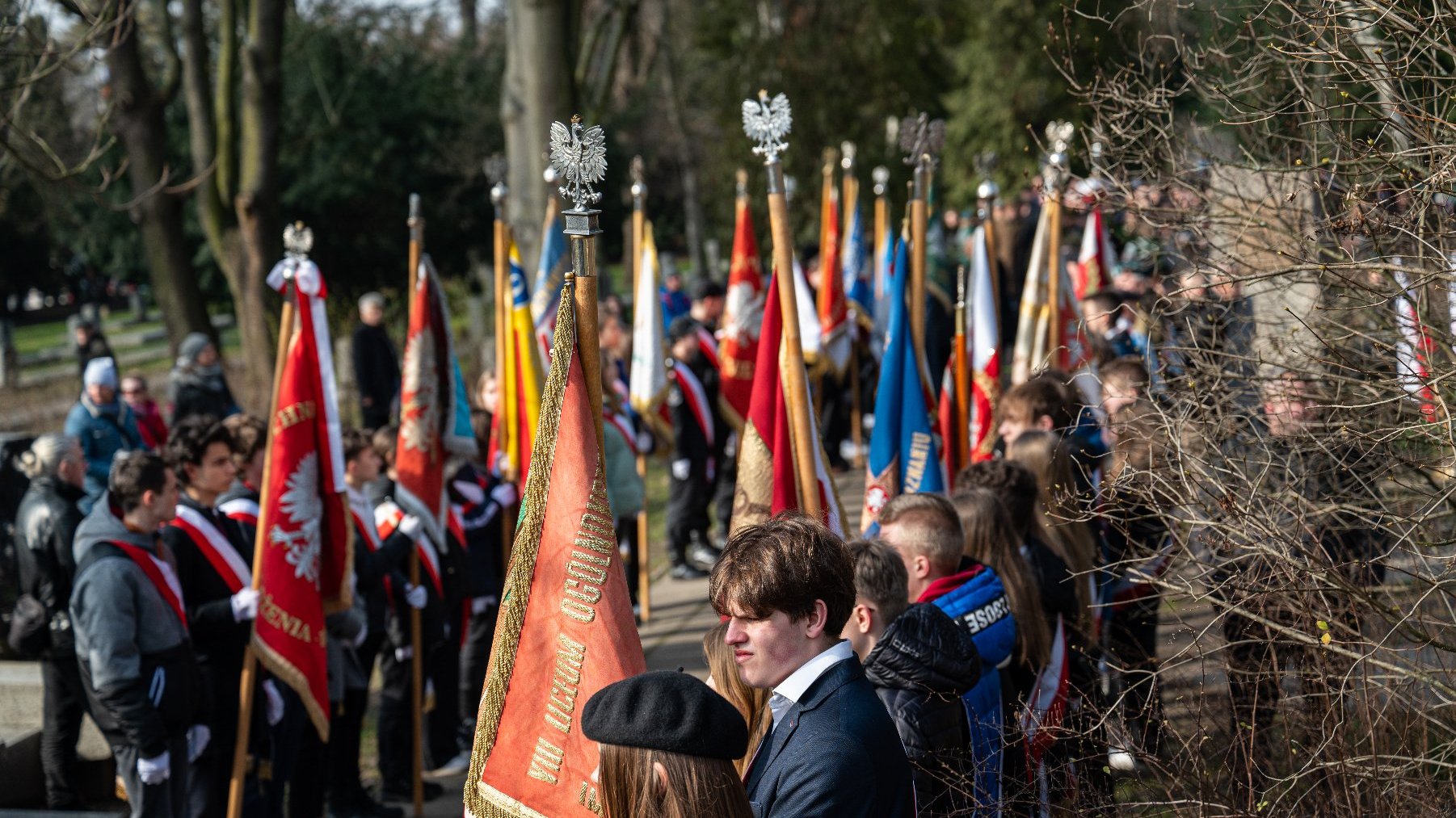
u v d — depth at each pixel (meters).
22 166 6.66
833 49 19.39
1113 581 4.43
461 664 6.61
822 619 2.45
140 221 13.34
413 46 22.44
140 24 12.75
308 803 5.48
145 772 4.55
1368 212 3.10
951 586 3.37
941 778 2.93
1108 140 3.78
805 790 2.29
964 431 5.88
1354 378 3.37
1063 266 7.21
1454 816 3.02
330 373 5.07
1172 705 3.77
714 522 10.74
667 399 8.98
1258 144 3.86
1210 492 3.32
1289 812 3.10
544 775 2.82
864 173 19.22
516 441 6.70
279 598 4.90
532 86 10.61
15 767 5.88
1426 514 3.16
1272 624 3.12
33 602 5.29
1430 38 3.03
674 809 2.11
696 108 26.34
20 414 19.52
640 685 2.21
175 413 9.92
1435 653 3.31
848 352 10.74
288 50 20.14
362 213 20.72
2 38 5.95
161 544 4.79
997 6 19.67
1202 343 3.76
